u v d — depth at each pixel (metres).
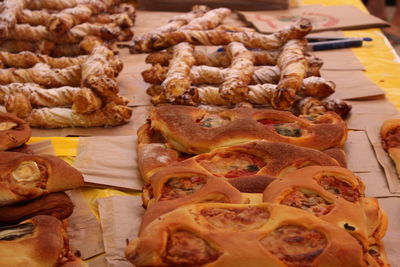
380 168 1.22
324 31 1.76
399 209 1.13
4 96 1.37
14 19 1.54
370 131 1.30
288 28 1.47
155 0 1.92
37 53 1.56
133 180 1.18
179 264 0.92
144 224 0.98
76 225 1.10
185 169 1.06
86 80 1.34
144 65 1.58
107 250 1.05
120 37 1.71
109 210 1.11
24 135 1.19
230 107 1.37
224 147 1.15
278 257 0.92
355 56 1.62
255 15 1.84
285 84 1.32
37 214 1.06
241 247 0.92
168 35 1.47
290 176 1.03
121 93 1.46
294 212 0.96
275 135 1.18
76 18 1.58
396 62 1.61
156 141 1.24
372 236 1.01
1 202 1.06
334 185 1.04
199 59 1.48
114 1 1.76
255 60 1.48
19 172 1.08
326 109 1.34
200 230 0.93
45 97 1.35
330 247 0.92
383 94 1.44
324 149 1.19
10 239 0.99
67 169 1.09
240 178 1.06
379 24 1.80
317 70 1.44
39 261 0.97
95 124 1.33
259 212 0.97
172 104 1.34
